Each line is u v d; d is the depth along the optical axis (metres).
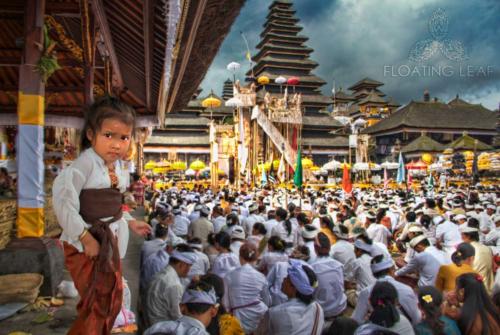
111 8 8.53
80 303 2.52
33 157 5.40
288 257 7.99
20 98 5.50
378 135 78.12
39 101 5.55
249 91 55.91
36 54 5.60
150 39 8.54
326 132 72.19
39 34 5.64
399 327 4.10
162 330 3.62
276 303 6.80
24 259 4.97
